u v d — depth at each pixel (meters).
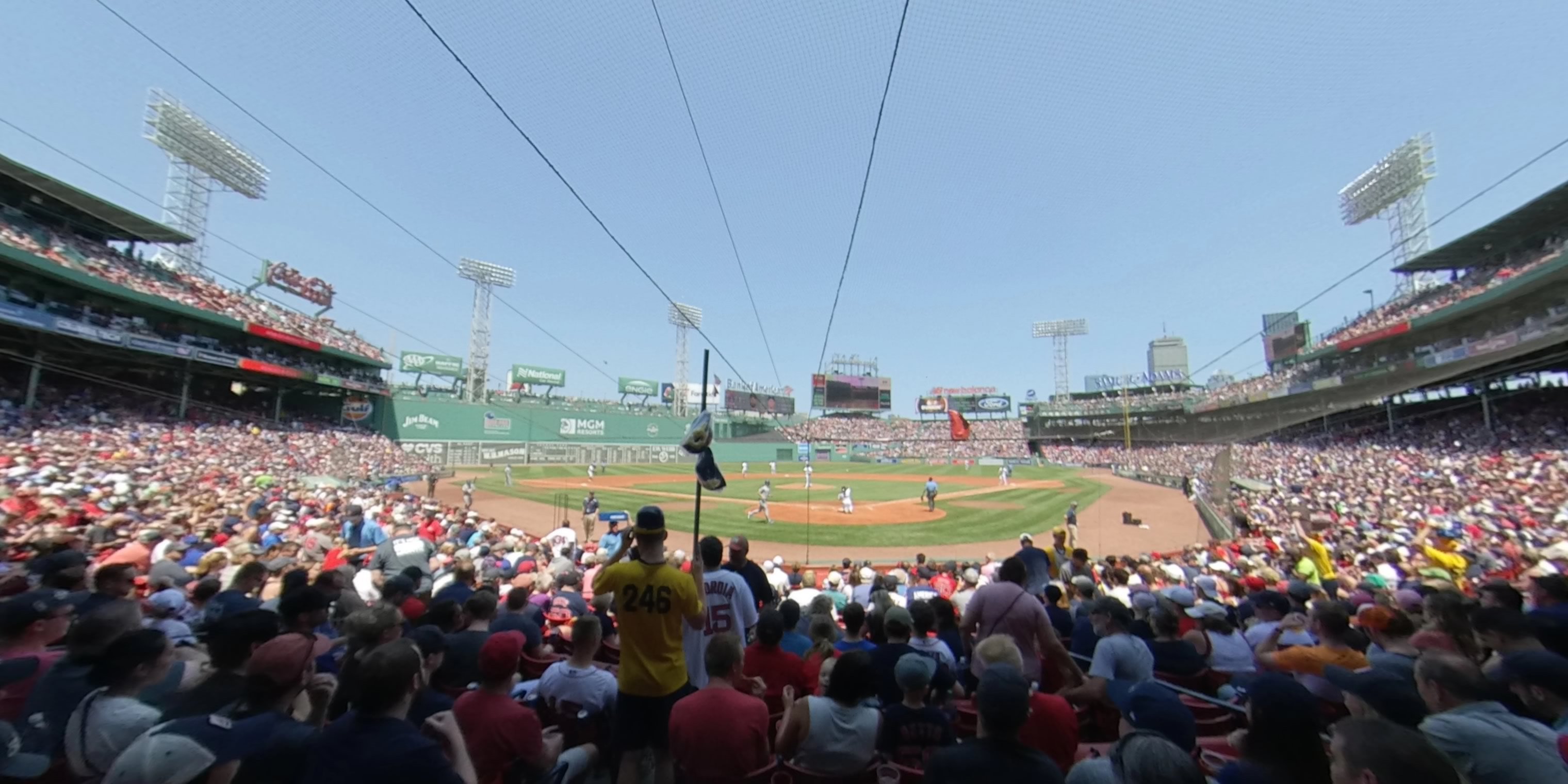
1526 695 3.29
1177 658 5.50
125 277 36.00
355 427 55.47
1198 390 83.00
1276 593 6.49
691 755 3.43
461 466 61.25
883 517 27.77
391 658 2.56
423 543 10.45
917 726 3.68
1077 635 6.18
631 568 4.05
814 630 5.84
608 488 40.50
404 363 71.94
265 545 10.98
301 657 2.95
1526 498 21.45
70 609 4.01
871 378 107.38
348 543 13.21
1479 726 2.84
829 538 22.41
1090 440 75.38
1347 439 39.59
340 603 5.96
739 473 59.53
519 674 5.70
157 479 22.89
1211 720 4.50
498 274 70.19
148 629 3.24
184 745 2.48
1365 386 20.81
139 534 11.32
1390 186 48.47
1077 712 4.83
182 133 43.12
